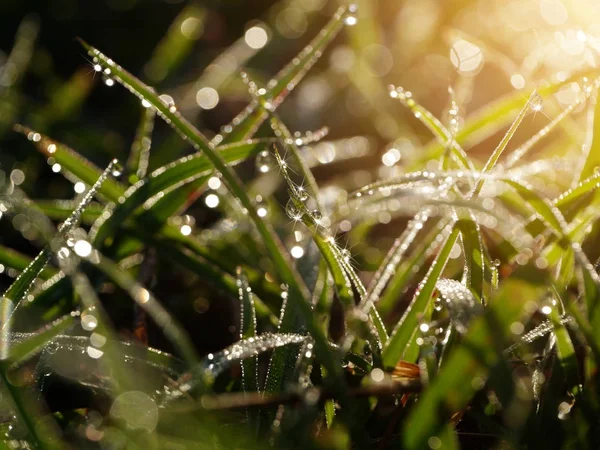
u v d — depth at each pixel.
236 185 0.25
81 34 0.59
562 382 0.25
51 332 0.24
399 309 0.31
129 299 0.31
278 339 0.25
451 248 0.26
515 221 0.28
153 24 0.59
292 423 0.24
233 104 0.50
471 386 0.23
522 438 0.24
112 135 0.43
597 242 0.27
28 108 0.42
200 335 0.32
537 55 0.41
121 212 0.29
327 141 0.48
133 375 0.24
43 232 0.27
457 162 0.29
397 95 0.30
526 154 0.42
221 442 0.24
